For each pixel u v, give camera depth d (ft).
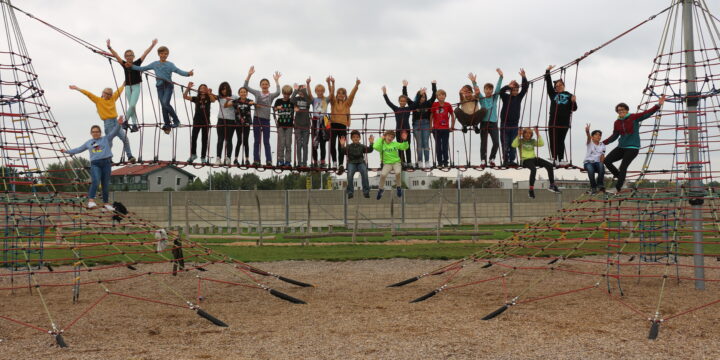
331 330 32.35
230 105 39.96
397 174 44.04
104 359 26.78
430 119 43.47
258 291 47.34
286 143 42.52
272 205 124.47
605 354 26.81
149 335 31.65
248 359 26.55
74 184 39.81
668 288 46.57
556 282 50.78
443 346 28.40
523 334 30.89
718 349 27.55
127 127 39.24
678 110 42.45
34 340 30.58
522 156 41.93
